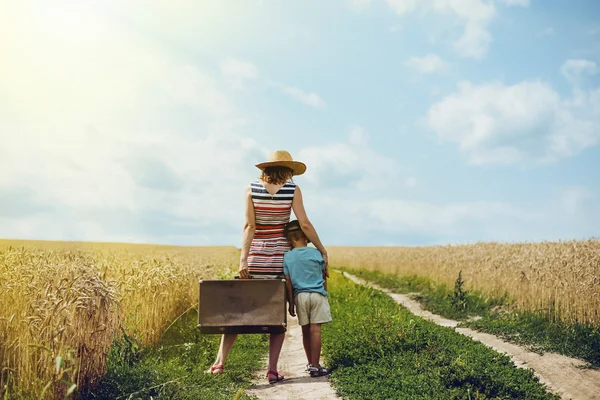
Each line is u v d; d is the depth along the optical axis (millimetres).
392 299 18141
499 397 6609
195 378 7227
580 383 7906
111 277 9508
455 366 7270
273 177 7336
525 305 14250
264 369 8555
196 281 14625
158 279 10445
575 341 10594
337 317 12578
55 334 5555
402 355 8406
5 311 6301
